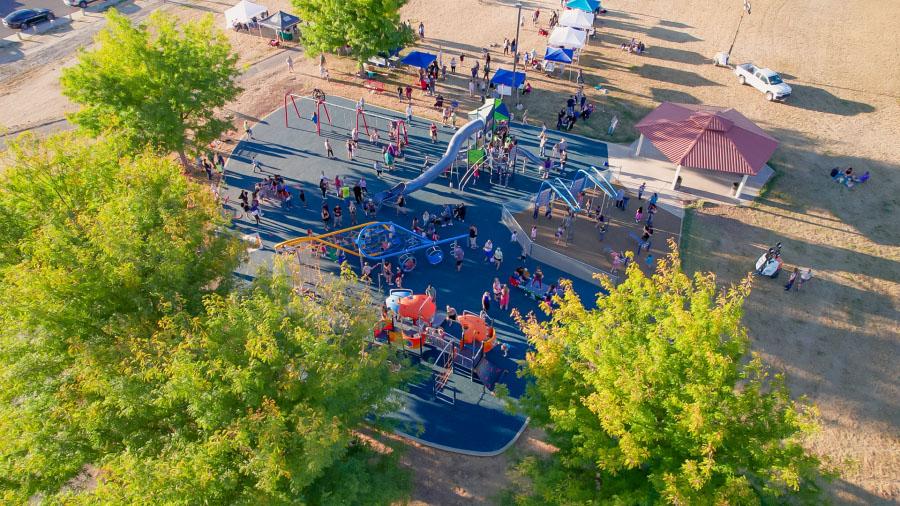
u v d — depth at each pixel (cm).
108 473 1877
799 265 3497
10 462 1817
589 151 4481
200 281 2223
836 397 2773
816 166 4309
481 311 3169
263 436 1606
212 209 2358
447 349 2884
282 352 1811
